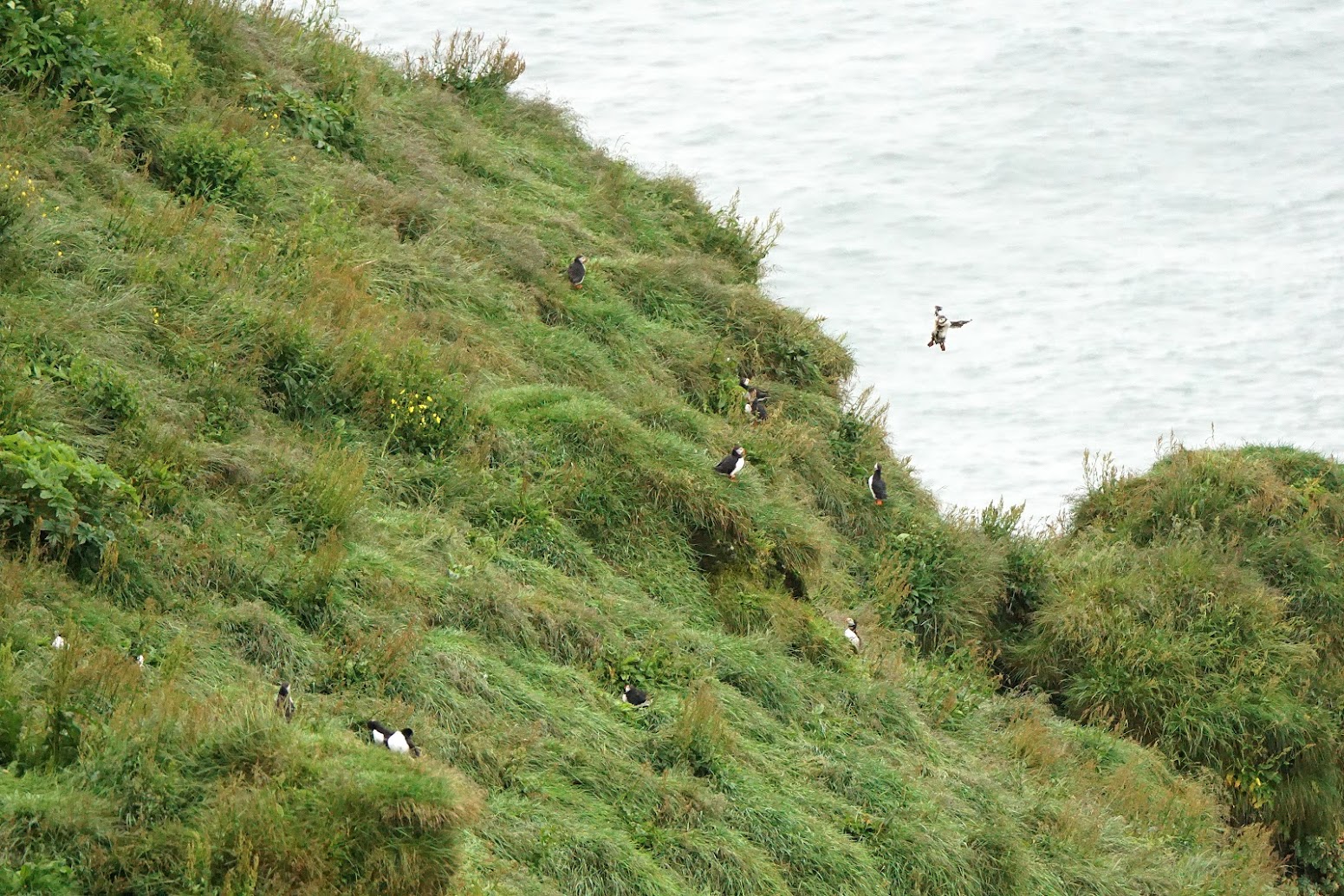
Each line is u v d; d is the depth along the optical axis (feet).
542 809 46.34
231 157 71.15
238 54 81.15
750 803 51.13
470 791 40.81
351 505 54.49
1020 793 59.72
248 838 36.55
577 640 55.16
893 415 141.08
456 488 59.93
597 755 49.62
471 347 69.67
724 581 63.00
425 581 53.42
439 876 38.37
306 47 87.20
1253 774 68.03
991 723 65.72
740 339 81.82
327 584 50.24
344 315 64.23
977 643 70.85
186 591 48.19
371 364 62.08
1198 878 58.29
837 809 53.11
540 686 52.11
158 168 70.69
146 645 44.47
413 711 47.60
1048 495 125.90
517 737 48.39
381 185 78.74
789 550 64.85
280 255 67.97
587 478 62.80
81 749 37.91
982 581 72.90
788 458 72.23
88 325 55.52
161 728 39.09
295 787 38.37
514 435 63.72
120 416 52.60
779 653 60.08
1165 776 66.64
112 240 61.82
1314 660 73.67
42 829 35.42
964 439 136.98
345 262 69.00
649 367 76.23
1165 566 75.10
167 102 73.56
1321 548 79.56
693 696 54.08
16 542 46.11
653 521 62.90
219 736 39.42
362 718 45.65
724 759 52.39
